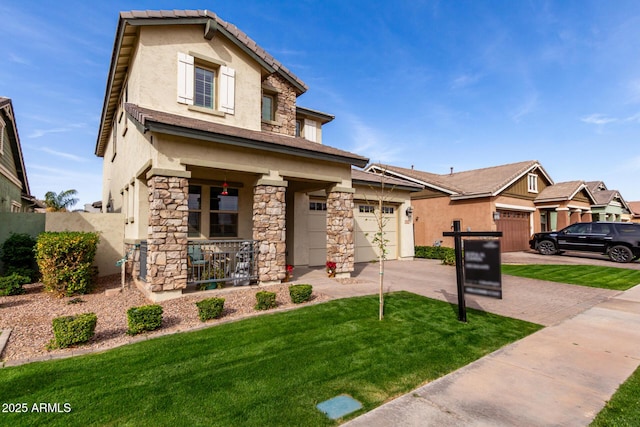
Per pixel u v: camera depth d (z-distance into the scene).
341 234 10.06
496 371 3.88
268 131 11.45
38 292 7.97
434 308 6.63
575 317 6.14
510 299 7.52
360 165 10.44
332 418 2.91
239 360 4.10
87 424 2.81
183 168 7.20
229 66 9.98
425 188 19.22
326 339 4.84
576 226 15.52
